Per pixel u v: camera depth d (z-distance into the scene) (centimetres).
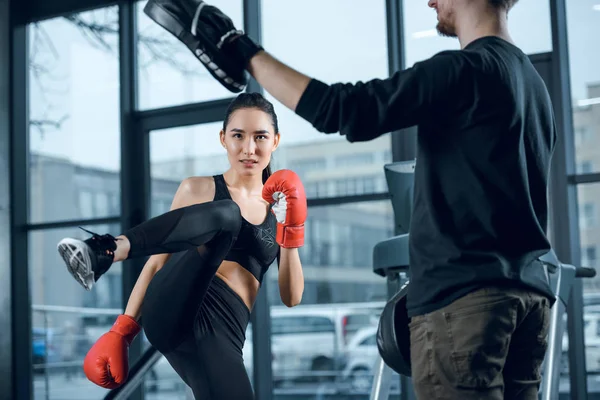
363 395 641
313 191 545
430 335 150
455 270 147
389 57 505
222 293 228
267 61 153
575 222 449
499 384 148
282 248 234
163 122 582
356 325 647
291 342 660
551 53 457
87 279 176
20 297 614
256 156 230
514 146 150
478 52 150
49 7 629
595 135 450
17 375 606
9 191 615
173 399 594
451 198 149
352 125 144
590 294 444
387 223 548
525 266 151
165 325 213
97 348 223
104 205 599
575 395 436
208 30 156
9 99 623
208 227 196
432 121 149
